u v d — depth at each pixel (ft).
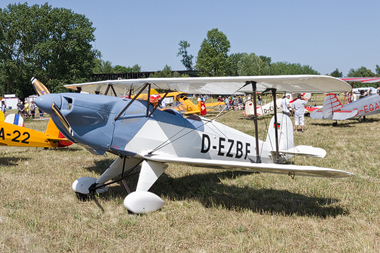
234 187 17.13
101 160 24.17
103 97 14.28
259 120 54.49
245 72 242.99
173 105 60.90
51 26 136.26
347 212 13.17
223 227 11.76
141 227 11.79
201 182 18.12
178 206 14.29
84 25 145.79
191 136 16.75
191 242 10.63
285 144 21.30
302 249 10.05
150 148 15.30
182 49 285.84
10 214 12.66
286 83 14.03
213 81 13.93
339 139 30.58
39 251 9.84
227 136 18.52
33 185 16.92
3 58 143.13
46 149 28.81
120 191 16.51
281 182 17.83
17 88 152.25
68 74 143.54
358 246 10.05
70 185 17.30
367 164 21.03
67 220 12.35
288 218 12.66
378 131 35.14
